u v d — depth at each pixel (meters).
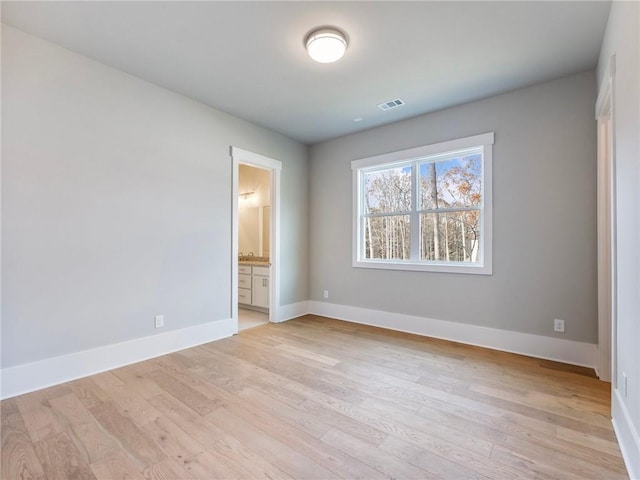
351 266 4.45
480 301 3.38
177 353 3.14
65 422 1.92
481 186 3.46
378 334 3.80
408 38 2.36
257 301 5.05
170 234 3.20
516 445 1.72
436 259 3.77
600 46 2.44
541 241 3.04
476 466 1.56
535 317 3.07
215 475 1.49
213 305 3.58
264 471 1.52
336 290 4.62
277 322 4.38
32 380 2.33
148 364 2.85
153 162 3.06
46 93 2.41
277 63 2.71
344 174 4.54
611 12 2.02
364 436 1.79
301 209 4.83
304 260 4.88
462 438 1.78
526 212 3.12
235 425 1.89
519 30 2.27
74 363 2.54
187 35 2.34
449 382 2.49
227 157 3.74
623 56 1.74
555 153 2.97
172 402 2.16
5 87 2.23
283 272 4.51
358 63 2.70
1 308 2.21
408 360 2.96
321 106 3.55
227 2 2.01
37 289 2.37
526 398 2.23
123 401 2.17
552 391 2.33
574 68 2.77
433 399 2.21
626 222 1.68
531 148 3.09
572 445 1.72
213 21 2.19
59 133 2.48
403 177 4.07
